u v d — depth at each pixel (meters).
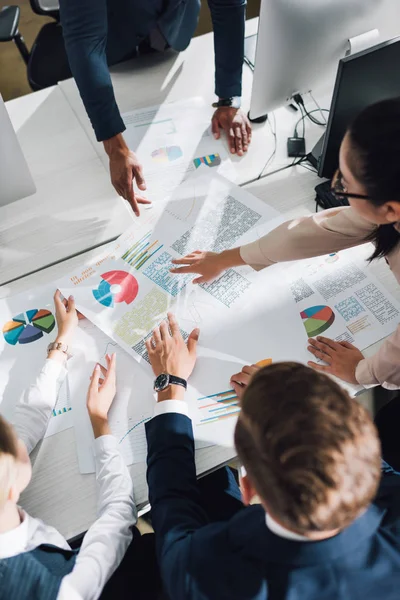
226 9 1.40
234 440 0.69
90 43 1.35
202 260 1.28
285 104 1.50
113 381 1.14
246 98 1.62
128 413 1.12
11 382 1.17
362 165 0.82
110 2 1.54
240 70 1.51
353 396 1.13
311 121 1.55
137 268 1.30
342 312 1.21
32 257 1.35
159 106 1.60
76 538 1.02
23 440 1.06
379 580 0.69
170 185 1.44
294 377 0.66
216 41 1.47
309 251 1.18
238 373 1.14
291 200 1.41
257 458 0.64
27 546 0.90
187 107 1.59
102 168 1.50
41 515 1.03
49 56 2.01
